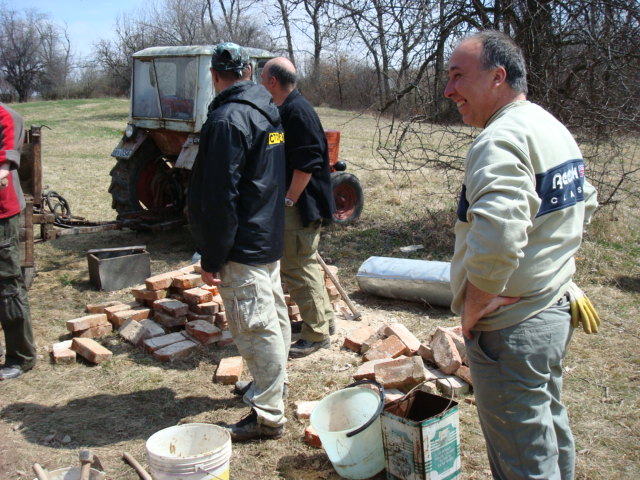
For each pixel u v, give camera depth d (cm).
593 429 325
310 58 1484
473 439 314
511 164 183
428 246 665
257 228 288
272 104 300
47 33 4556
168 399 358
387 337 420
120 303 485
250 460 298
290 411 342
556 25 657
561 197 196
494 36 203
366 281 515
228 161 271
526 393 201
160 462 247
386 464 267
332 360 405
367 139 1647
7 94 4572
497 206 180
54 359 404
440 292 487
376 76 767
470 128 754
